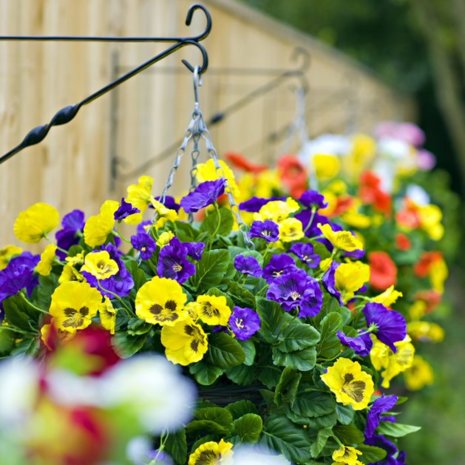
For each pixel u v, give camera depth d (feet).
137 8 12.69
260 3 50.47
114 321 6.48
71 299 6.44
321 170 14.02
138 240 6.82
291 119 22.52
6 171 9.45
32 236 7.59
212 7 15.90
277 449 6.60
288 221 7.49
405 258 13.30
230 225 7.55
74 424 3.43
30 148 9.97
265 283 7.02
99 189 11.67
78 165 11.07
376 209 13.92
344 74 29.01
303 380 6.81
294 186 13.28
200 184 7.15
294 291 6.75
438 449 17.69
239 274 7.06
